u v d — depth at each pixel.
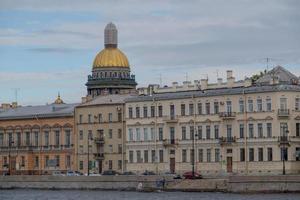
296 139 182.88
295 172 181.25
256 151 184.50
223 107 190.38
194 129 195.12
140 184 168.50
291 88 183.25
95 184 176.25
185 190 162.25
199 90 197.50
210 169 191.62
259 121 184.50
